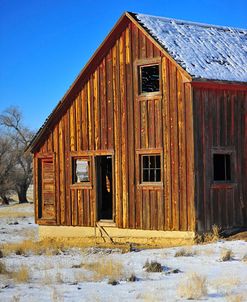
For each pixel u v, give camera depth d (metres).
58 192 27.30
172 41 24.38
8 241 29.00
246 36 28.67
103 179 28.88
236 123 23.91
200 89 22.98
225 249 19.38
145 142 24.16
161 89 23.73
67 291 13.59
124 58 24.97
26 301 12.53
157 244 23.59
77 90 26.58
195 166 22.67
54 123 27.52
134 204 24.42
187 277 14.70
